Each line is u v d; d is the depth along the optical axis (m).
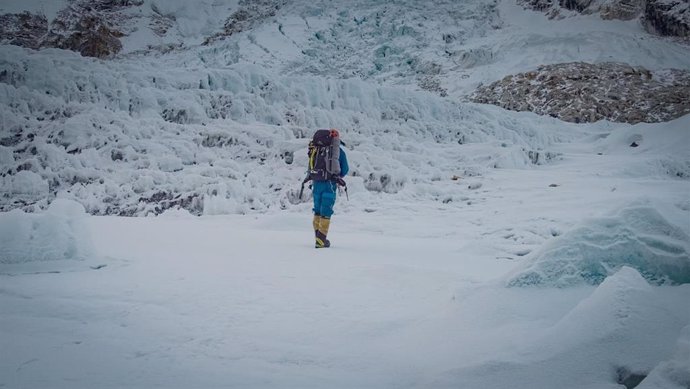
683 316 2.47
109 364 2.46
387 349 2.73
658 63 44.66
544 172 15.46
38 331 2.90
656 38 51.69
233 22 65.19
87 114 12.93
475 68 47.94
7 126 12.37
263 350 2.70
